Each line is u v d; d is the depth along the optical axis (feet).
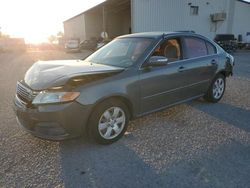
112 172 8.46
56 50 115.34
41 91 9.02
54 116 8.84
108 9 103.04
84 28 115.03
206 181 7.93
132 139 11.02
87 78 9.56
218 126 12.51
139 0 66.69
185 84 13.56
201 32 81.87
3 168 8.64
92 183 7.86
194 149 10.05
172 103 13.19
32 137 11.09
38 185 7.74
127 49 12.67
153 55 11.78
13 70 35.65
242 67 35.35
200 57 14.53
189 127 12.39
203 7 79.46
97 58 13.42
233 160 9.19
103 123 10.19
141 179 8.06
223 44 68.69
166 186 7.68
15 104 10.11
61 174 8.34
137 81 10.85
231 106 15.93
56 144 10.44
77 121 9.20
